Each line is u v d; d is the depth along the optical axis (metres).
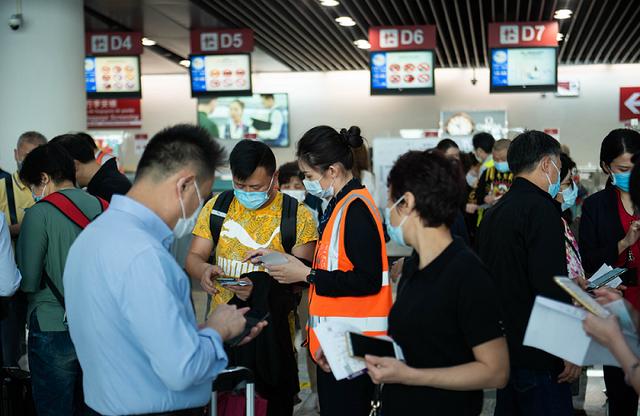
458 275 2.23
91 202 3.73
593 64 17.34
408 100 18.33
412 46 12.44
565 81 17.55
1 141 8.06
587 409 4.91
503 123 16.05
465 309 2.21
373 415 3.26
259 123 18.53
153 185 2.29
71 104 8.27
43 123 8.09
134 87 13.10
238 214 3.62
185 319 2.18
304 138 3.22
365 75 18.42
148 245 2.16
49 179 3.74
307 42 14.41
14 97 8.05
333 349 2.42
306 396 5.32
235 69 12.95
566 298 2.95
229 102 18.56
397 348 2.38
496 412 3.28
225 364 2.30
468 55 15.43
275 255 3.23
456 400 2.30
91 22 12.36
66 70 8.22
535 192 3.11
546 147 3.12
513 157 3.18
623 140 3.61
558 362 3.04
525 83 12.20
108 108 18.69
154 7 11.30
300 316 5.32
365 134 18.45
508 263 3.07
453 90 18.12
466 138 8.12
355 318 3.06
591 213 3.90
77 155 4.36
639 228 3.58
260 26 12.74
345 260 3.10
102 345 2.19
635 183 2.03
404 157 2.34
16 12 8.05
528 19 12.06
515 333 3.05
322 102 18.61
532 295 3.04
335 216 3.13
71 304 2.27
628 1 10.91
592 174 9.36
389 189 2.37
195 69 13.02
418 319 2.26
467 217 6.94
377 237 3.07
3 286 3.50
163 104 19.09
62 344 3.62
